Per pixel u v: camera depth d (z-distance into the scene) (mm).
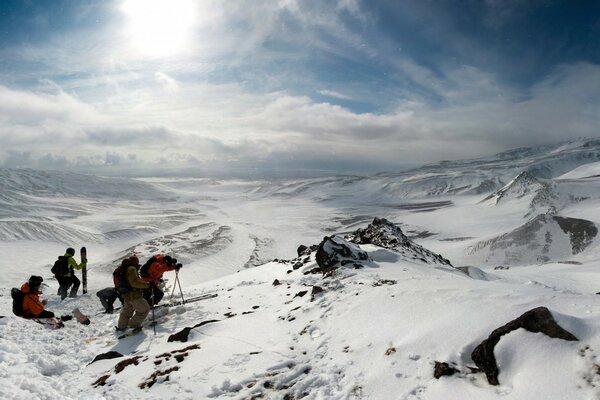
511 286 8391
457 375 5156
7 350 7914
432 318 6730
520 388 4484
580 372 4305
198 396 6129
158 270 10664
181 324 10641
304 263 17703
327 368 6383
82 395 6461
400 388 5297
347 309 8523
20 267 95125
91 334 11062
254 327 8969
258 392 6012
